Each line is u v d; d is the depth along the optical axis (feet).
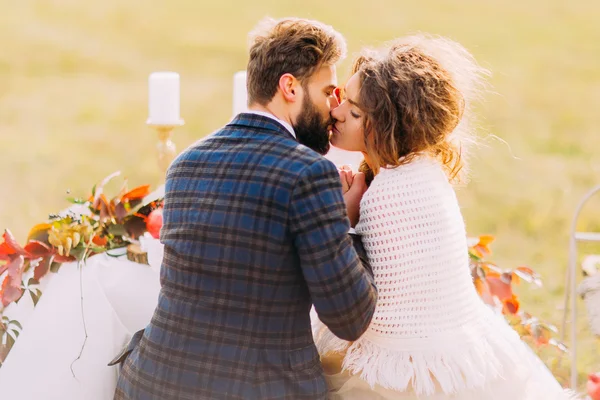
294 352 5.29
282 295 5.18
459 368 5.63
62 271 6.81
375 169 6.00
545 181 22.04
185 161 5.54
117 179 22.00
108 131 27.89
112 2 45.60
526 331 8.16
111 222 7.20
